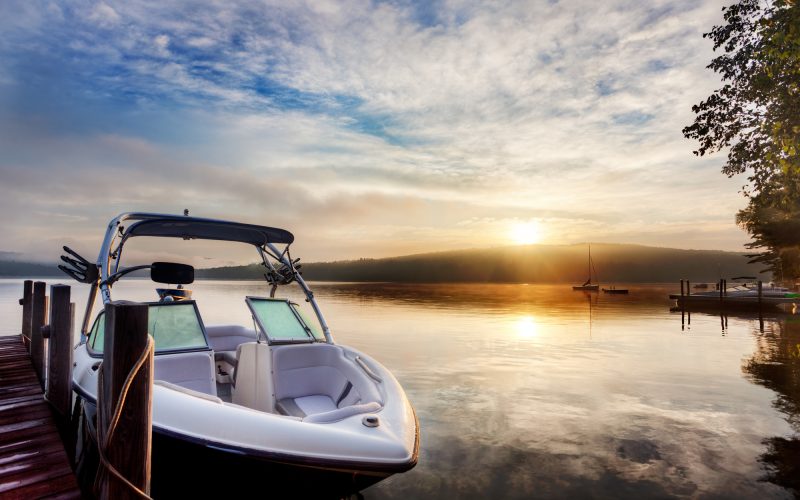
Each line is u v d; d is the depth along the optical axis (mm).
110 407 2641
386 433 3725
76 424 6262
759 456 5391
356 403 4754
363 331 17734
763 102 11031
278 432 3471
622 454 5457
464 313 27172
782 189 11109
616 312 28844
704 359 12023
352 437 3561
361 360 5336
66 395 5340
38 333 6980
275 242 6902
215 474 3537
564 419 6812
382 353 12719
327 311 27984
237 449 3357
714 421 6730
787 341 15484
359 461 3389
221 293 52656
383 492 4488
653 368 10750
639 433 6199
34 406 5121
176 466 3617
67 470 3613
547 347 13898
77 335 14195
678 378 9688
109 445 2641
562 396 8164
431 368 10672
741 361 11781
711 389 8727
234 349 7102
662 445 5746
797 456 5395
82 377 4910
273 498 3662
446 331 17859
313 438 3469
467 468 5062
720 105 12344
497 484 4664
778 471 4969
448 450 5590
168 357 4738
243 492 3619
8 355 7715
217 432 3461
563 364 11211
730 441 5895
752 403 7727
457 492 4492
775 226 28562
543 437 6031
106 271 5832
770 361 11781
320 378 5250
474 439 5969
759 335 17141
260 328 5340
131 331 2676
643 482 4707
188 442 3422
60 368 5324
